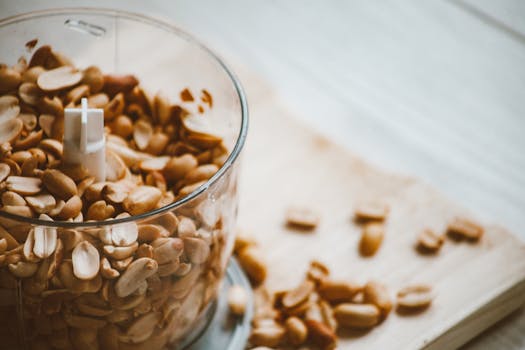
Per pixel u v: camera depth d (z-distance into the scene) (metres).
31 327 0.45
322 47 0.74
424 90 0.71
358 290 0.53
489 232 0.57
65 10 0.49
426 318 0.53
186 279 0.45
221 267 0.48
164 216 0.43
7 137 0.47
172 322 0.47
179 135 0.50
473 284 0.54
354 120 0.68
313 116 0.68
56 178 0.45
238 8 0.76
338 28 0.76
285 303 0.52
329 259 0.55
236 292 0.52
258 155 0.60
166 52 0.53
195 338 0.50
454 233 0.57
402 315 0.53
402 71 0.72
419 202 0.58
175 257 0.44
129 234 0.43
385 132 0.68
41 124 0.48
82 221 0.44
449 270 0.55
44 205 0.45
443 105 0.70
